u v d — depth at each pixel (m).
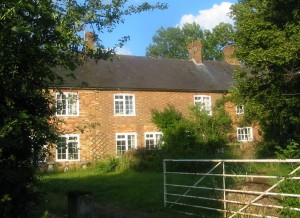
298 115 19.50
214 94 35.94
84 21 5.93
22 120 4.92
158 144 27.22
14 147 5.18
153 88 33.50
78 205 6.16
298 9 16.84
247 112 21.78
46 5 5.16
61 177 22.16
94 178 20.81
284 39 16.58
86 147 30.81
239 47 19.39
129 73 34.12
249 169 14.60
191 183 15.45
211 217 9.91
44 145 5.71
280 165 12.21
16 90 5.21
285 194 7.94
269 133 24.58
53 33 5.30
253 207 9.16
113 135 32.00
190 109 31.39
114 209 11.84
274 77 18.30
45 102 5.70
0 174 5.08
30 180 5.70
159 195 13.44
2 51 4.81
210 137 29.80
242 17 19.47
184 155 23.98
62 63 5.70
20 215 5.59
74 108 30.80
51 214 10.91
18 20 4.77
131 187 16.06
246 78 20.28
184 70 37.19
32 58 5.29
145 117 33.16
